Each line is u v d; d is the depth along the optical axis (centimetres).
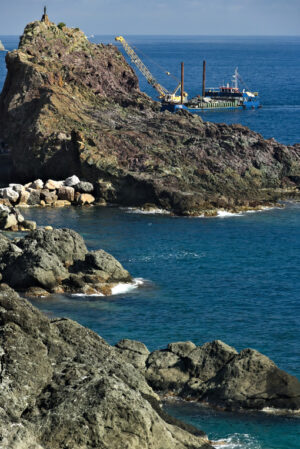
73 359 6294
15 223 14612
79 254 11944
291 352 8669
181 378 7319
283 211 16875
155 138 19262
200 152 18612
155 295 10862
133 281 11506
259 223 15662
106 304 10438
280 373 7031
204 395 7062
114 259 11544
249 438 6350
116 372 6469
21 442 5019
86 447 5372
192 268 12306
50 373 5900
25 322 6094
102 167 17638
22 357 5806
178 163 18162
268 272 12144
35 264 10925
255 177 18488
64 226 15075
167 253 13175
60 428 5409
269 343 8956
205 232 14812
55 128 19012
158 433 5631
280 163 18962
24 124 19638
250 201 17225
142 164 18012
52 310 10169
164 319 9844
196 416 6750
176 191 16762
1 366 5709
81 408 5519
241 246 13775
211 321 9762
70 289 10950
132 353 7619
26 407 5569
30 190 17175
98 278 11156
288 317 9950
